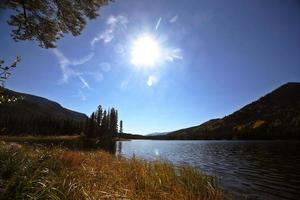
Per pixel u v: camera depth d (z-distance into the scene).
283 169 21.58
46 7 11.43
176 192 8.06
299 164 24.94
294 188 13.91
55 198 4.23
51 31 11.97
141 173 9.95
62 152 10.73
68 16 11.85
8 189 3.88
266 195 12.20
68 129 108.62
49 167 6.55
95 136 97.12
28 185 4.15
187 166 12.12
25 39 11.84
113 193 6.09
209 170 20.78
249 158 32.12
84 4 11.58
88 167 8.81
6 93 5.33
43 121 108.31
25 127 95.94
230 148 57.72
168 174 10.42
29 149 7.82
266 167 22.89
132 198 6.36
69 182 5.35
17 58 5.24
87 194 4.97
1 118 92.44
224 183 14.94
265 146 61.84
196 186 9.52
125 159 13.98
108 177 8.23
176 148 60.31
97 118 104.81
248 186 14.25
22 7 10.98
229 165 24.58
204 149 55.31
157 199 7.47
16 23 11.25
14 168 4.61
